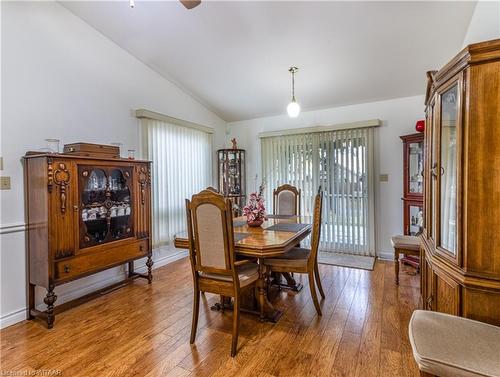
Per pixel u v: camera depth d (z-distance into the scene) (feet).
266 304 8.13
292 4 8.45
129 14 9.43
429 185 6.95
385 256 13.53
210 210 6.57
